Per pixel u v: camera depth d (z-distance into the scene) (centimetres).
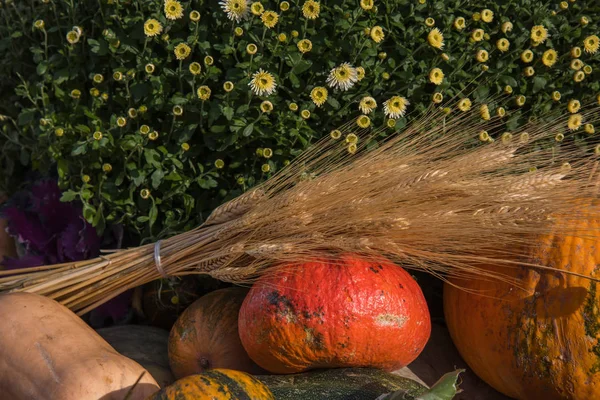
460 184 238
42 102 309
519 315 251
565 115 297
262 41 261
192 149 279
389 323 237
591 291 240
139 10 272
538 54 291
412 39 275
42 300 250
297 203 239
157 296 304
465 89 288
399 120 276
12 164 361
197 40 265
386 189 238
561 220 244
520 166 255
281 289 240
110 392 214
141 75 278
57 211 326
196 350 267
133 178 272
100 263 269
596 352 239
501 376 264
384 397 207
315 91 262
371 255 248
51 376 217
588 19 294
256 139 278
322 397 227
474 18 277
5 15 317
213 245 258
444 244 245
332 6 272
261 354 245
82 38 288
